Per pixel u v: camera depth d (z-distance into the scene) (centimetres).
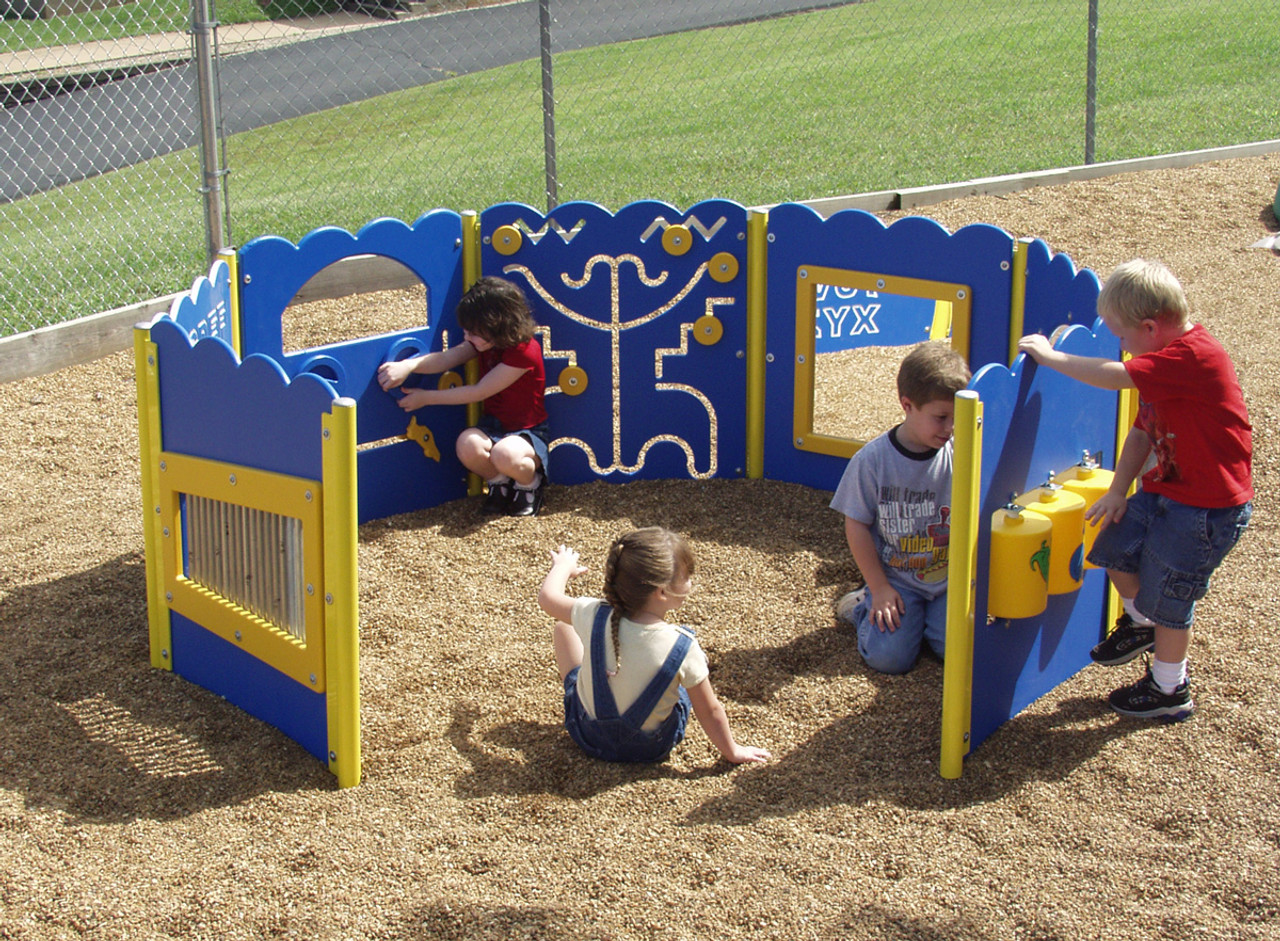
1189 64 1450
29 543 503
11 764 355
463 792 339
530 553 491
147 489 400
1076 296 459
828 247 518
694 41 1758
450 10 1973
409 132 1346
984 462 327
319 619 342
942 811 322
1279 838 307
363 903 292
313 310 772
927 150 1128
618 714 339
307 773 352
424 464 541
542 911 287
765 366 546
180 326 397
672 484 557
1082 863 300
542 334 554
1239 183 950
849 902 287
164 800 340
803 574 464
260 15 1862
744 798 330
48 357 686
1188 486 337
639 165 1127
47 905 293
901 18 1814
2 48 1515
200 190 694
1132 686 366
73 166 1245
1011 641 357
